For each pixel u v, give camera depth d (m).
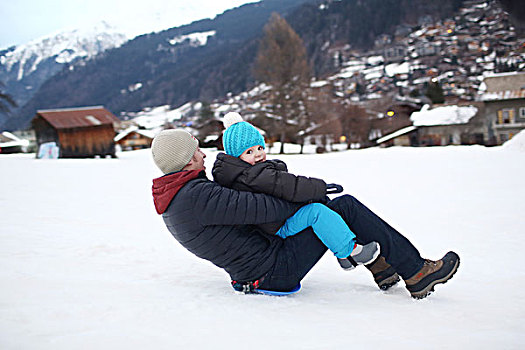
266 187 2.08
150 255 3.23
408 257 2.05
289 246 2.16
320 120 42.91
